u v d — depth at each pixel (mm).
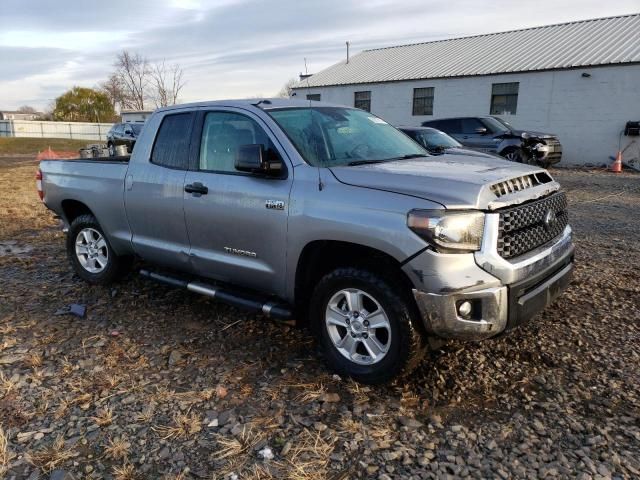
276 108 4020
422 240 2973
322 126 4047
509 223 3154
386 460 2729
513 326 3168
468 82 22766
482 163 3855
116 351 4020
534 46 23625
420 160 3932
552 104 20516
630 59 18469
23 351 4043
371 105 26484
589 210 9578
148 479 2645
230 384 3514
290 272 3652
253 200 3756
